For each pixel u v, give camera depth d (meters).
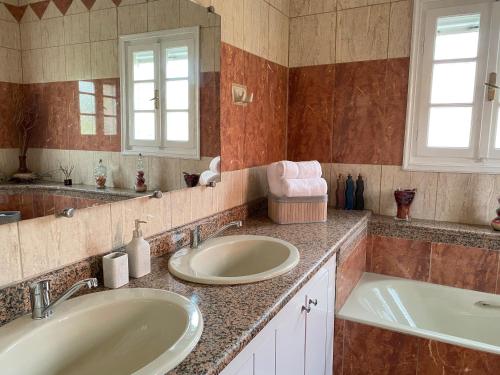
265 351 1.09
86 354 0.98
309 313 1.46
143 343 1.00
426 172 2.36
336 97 2.53
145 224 1.41
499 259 2.09
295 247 1.59
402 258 2.35
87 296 1.07
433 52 2.28
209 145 1.76
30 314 0.97
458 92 2.26
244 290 1.18
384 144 2.44
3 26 0.91
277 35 2.44
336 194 2.60
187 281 1.23
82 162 1.13
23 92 0.96
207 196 1.79
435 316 2.23
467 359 1.71
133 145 1.32
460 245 2.18
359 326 1.92
